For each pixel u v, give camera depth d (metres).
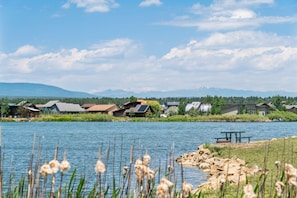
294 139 34.03
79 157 34.47
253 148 31.95
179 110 154.12
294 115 149.50
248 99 180.38
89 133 78.12
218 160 31.23
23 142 54.97
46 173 4.61
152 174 5.42
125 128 98.12
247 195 4.66
